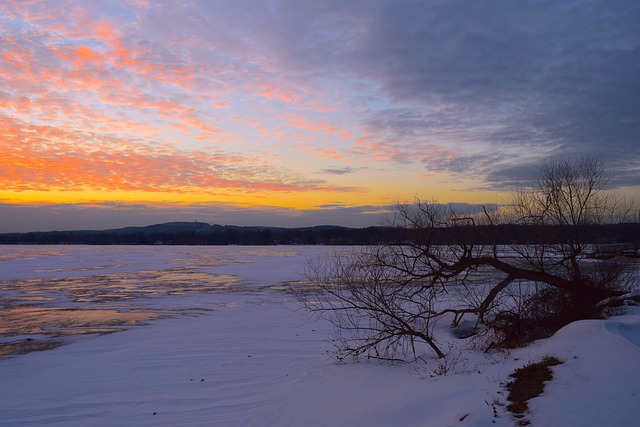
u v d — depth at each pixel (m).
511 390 7.32
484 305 14.27
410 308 17.19
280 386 11.18
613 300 14.25
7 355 15.56
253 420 8.81
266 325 19.78
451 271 14.49
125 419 9.25
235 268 54.41
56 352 15.86
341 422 7.91
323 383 10.91
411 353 13.12
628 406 5.80
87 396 10.88
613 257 16.34
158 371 12.99
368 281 14.86
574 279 14.84
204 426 8.66
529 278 14.65
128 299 29.11
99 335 18.64
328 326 19.09
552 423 5.81
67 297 30.23
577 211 15.20
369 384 10.15
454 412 7.02
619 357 7.28
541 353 8.88
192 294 31.28
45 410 9.92
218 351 15.20
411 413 7.57
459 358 11.26
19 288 35.47
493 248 14.77
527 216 15.51
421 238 14.16
